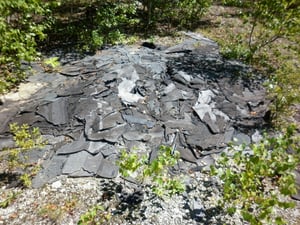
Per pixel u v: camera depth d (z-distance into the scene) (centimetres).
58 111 449
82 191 343
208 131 438
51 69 591
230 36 811
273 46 761
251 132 448
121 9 873
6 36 412
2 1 398
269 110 482
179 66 598
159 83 530
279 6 623
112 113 448
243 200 328
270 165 303
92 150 391
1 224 306
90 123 429
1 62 487
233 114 479
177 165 381
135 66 566
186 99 493
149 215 321
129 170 329
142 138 414
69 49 696
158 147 401
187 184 359
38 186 346
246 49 713
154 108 470
